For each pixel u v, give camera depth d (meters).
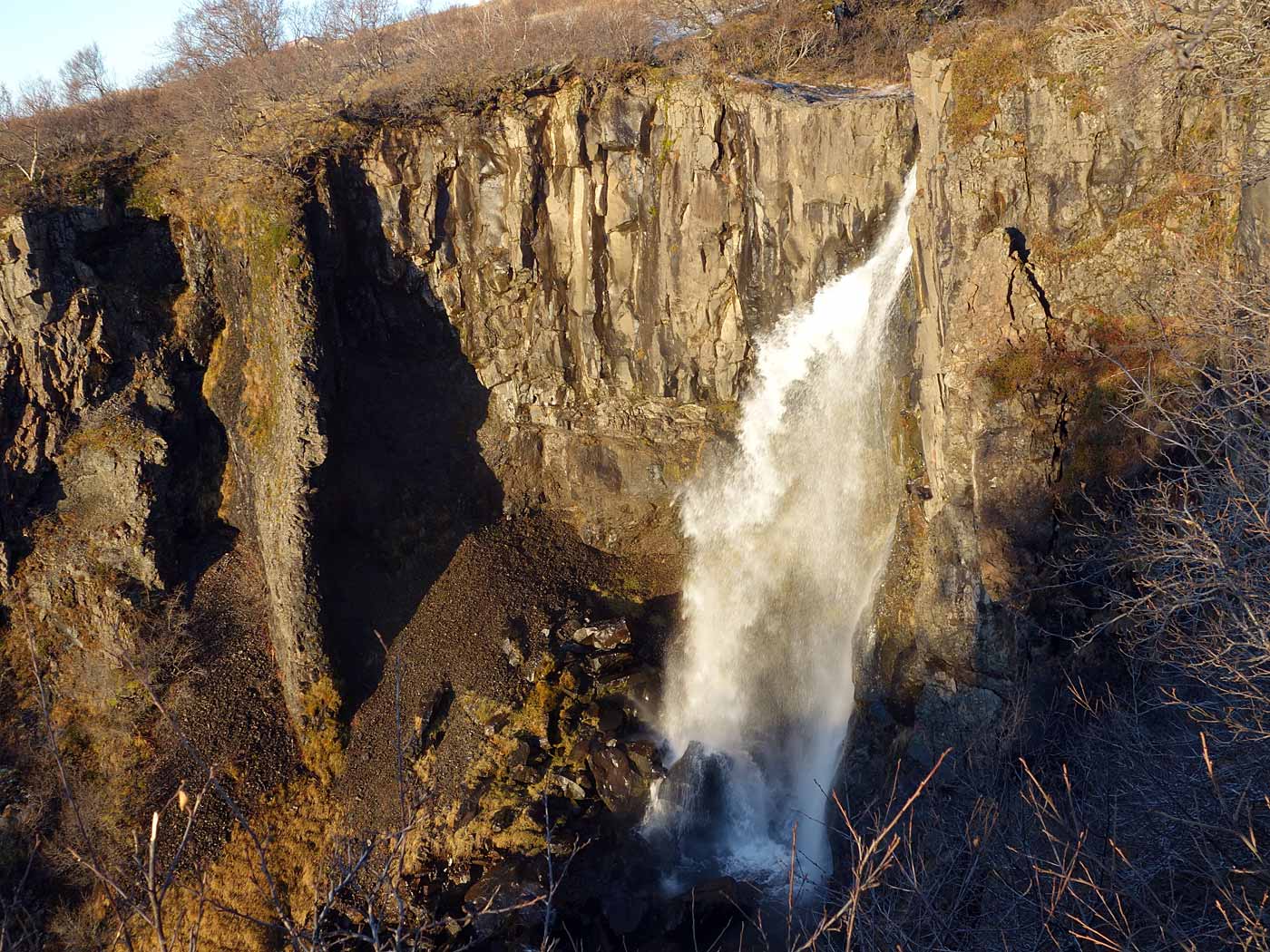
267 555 28.25
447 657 27.81
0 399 28.31
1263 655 9.49
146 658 26.84
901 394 24.17
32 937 22.30
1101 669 16.92
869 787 20.06
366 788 25.66
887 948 8.75
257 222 28.98
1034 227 19.27
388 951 5.79
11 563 28.02
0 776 25.25
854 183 27.16
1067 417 18.00
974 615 18.23
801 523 28.39
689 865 22.98
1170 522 14.10
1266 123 16.53
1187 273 17.11
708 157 28.73
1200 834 8.45
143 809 24.78
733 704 27.58
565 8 38.78
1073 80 18.86
